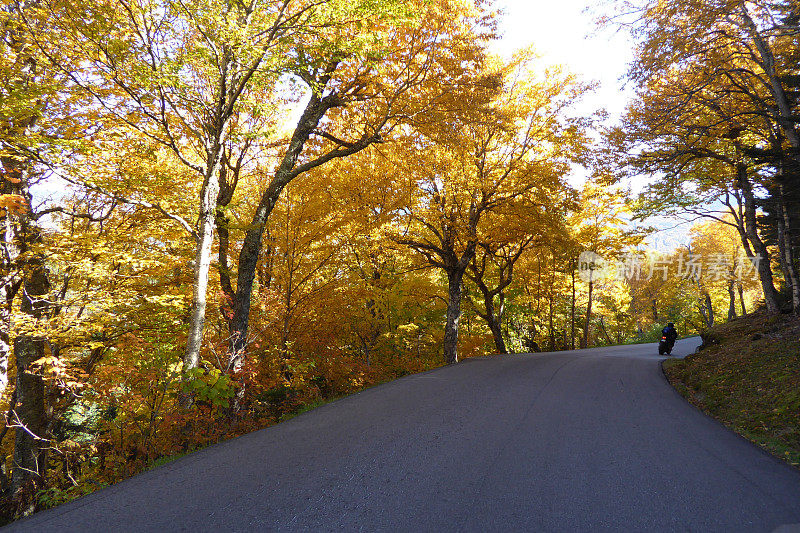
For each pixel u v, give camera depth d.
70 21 7.21
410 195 15.60
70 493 8.28
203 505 3.48
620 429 6.00
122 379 7.31
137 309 10.02
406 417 6.59
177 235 10.60
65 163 7.91
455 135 11.77
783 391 7.12
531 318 32.78
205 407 7.86
